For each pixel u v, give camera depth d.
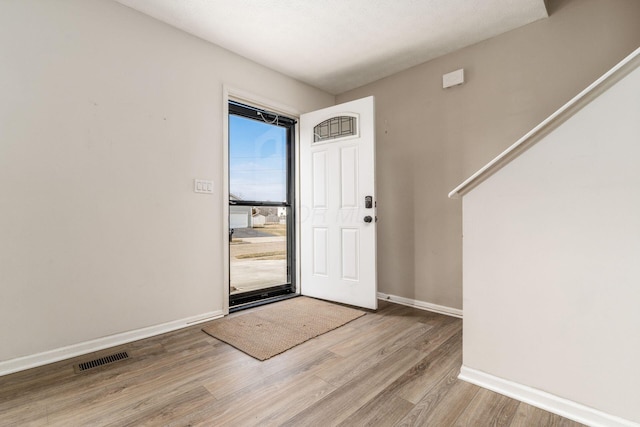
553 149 1.37
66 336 1.89
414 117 3.02
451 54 2.78
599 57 2.11
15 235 1.73
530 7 2.19
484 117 2.59
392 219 3.16
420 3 2.14
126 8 2.14
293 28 2.43
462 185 1.60
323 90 3.62
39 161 1.81
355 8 2.19
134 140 2.17
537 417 1.33
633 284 1.20
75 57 1.93
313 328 2.36
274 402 1.44
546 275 1.39
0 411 1.37
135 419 1.32
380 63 2.98
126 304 2.13
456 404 1.42
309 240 3.27
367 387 1.56
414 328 2.38
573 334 1.32
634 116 1.19
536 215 1.41
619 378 1.22
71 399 1.46
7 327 1.71
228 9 2.19
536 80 2.35
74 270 1.92
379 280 3.26
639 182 1.19
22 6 1.76
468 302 1.61
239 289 3.12
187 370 1.73
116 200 2.09
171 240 2.36
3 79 1.70
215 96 2.64
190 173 2.47
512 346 1.48
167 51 2.35
